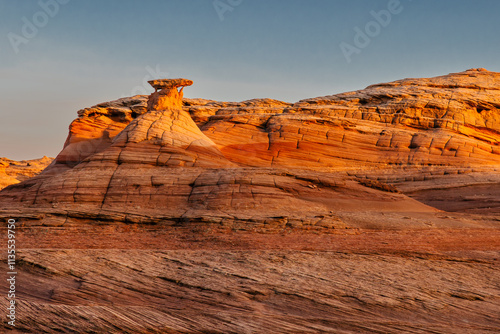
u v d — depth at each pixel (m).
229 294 16.28
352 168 46.00
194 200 29.86
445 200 38.34
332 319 14.58
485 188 39.41
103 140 51.25
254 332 13.73
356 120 50.09
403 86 56.41
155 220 27.70
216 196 29.52
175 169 33.31
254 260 19.58
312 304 15.60
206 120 53.25
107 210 28.86
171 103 41.03
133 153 34.56
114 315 14.61
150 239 24.88
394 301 15.73
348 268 18.80
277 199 29.36
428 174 43.22
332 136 48.25
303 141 47.53
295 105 56.22
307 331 13.84
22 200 31.05
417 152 46.62
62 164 49.44
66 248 22.83
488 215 31.16
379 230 26.31
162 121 38.34
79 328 13.96
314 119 49.44
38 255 19.77
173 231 26.38
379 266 19.14
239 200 29.09
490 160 46.22
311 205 29.59
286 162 45.97
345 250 21.73
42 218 28.06
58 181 31.75
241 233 25.42
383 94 54.38
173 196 30.36
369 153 47.25
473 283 17.52
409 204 31.94
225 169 32.41
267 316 14.71
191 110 54.16
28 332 13.81
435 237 24.95
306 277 17.69
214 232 25.55
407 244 23.27
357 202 30.81
